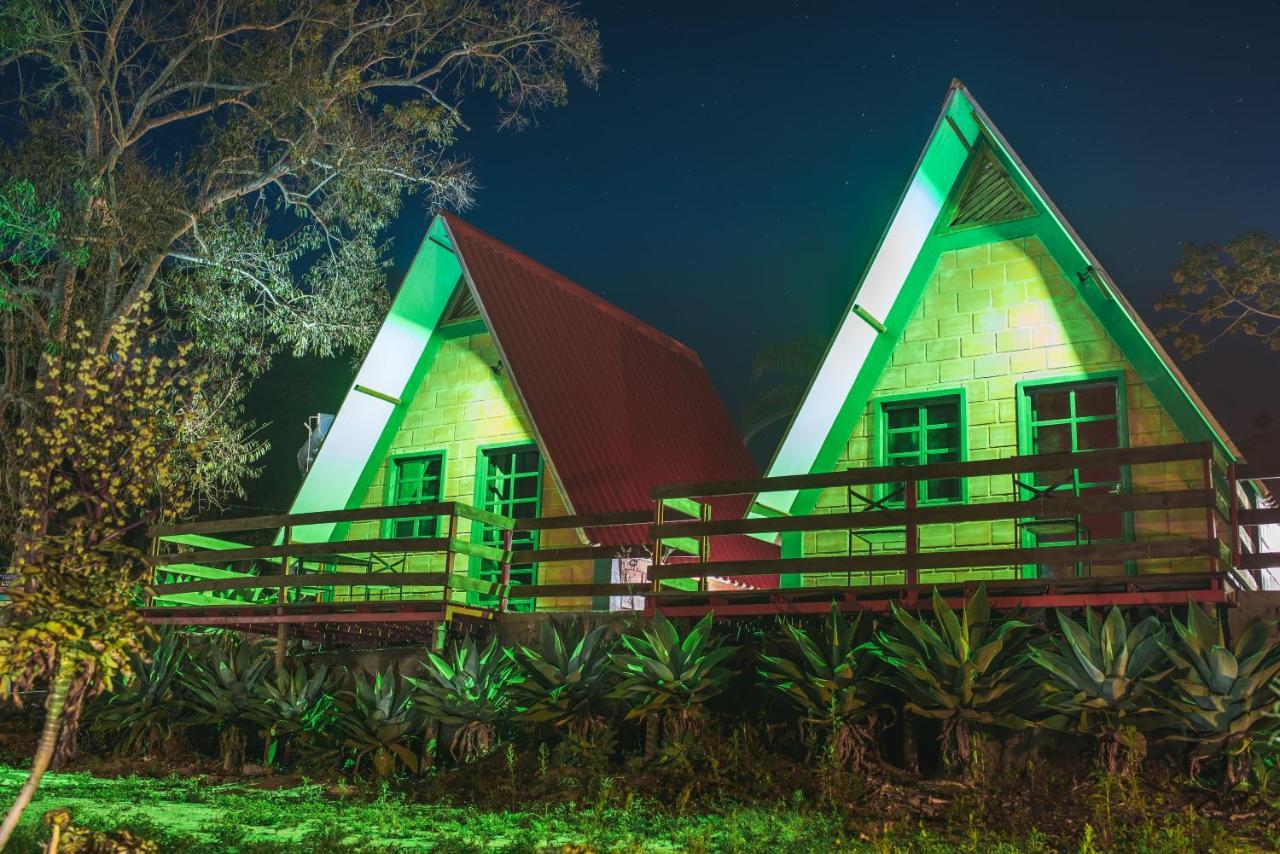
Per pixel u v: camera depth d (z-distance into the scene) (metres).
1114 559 10.76
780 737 11.70
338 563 18.31
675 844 9.13
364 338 25.61
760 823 9.50
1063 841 8.75
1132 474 13.91
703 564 12.97
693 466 20.78
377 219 25.19
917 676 10.52
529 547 18.44
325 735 14.26
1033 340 14.77
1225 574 10.23
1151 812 9.25
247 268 24.95
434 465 20.17
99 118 23.77
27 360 23.84
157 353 26.14
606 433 18.83
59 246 22.36
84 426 16.73
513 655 13.59
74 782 13.42
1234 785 9.47
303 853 8.23
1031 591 11.20
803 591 12.27
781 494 15.41
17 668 5.49
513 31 26.12
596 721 12.51
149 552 18.14
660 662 11.70
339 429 19.89
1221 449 13.88
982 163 15.42
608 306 22.89
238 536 33.00
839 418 15.82
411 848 8.76
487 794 11.88
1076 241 14.17
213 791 12.95
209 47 24.39
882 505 15.27
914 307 15.67
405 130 25.11
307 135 24.61
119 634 5.76
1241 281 21.34
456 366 20.22
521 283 19.91
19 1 21.80
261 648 16.38
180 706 15.81
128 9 23.70
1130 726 9.87
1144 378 13.99
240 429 25.06
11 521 21.08
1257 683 9.34
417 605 14.56
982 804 9.75
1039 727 10.55
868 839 9.02
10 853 7.49
